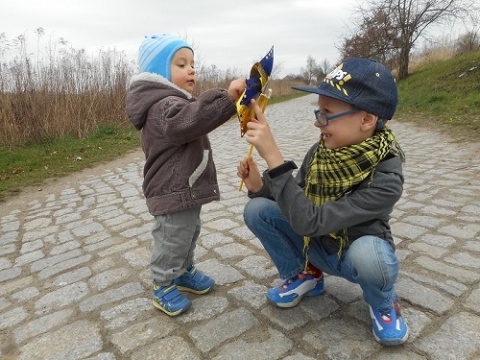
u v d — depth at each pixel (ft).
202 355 5.72
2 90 26.96
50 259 9.84
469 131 22.36
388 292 5.52
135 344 6.08
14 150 24.99
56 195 16.19
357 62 5.35
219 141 27.94
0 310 7.62
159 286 6.79
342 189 5.46
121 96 34.32
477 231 9.24
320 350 5.61
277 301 6.58
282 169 5.32
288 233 6.42
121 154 24.23
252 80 5.21
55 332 6.66
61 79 29.66
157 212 6.36
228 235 10.06
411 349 5.53
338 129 5.35
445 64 49.65
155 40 6.51
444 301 6.57
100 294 7.77
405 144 21.30
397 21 57.47
